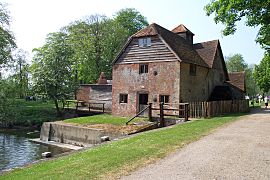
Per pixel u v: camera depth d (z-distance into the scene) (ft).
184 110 74.84
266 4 45.09
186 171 26.73
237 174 25.64
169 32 105.09
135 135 51.80
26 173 28.78
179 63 89.51
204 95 105.91
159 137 45.85
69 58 142.41
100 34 189.78
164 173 26.25
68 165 30.12
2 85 101.09
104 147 40.22
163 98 92.53
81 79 188.55
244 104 107.14
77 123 84.89
